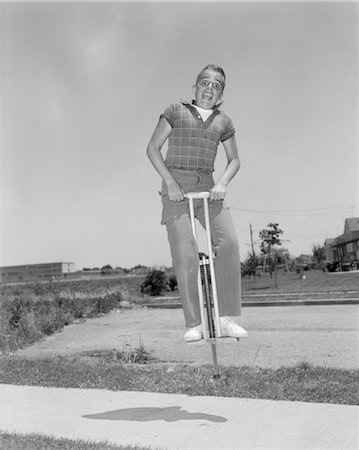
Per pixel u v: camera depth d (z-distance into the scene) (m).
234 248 4.09
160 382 5.80
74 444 3.87
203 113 4.12
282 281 19.41
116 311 16.33
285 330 10.13
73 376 6.30
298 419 4.24
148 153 4.11
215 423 4.25
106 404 5.07
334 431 3.91
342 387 5.16
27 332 10.86
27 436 4.12
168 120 4.08
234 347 8.77
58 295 18.75
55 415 4.75
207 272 4.00
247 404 4.77
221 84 4.08
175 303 17.12
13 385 6.10
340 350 7.84
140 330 11.67
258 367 6.57
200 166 4.14
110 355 8.53
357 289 15.88
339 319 10.99
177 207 4.06
